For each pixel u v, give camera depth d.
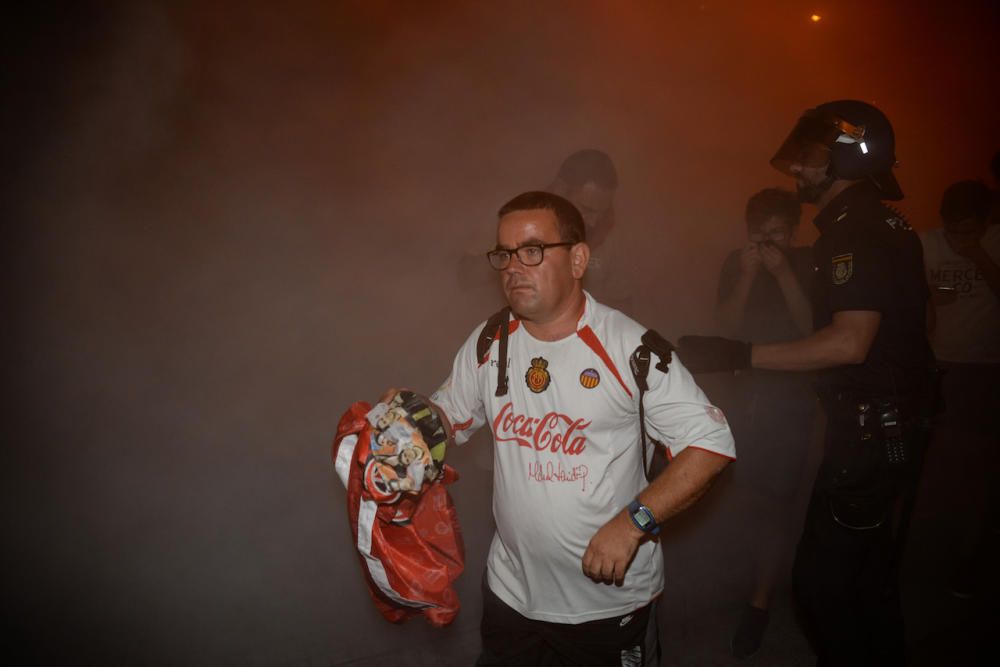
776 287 3.09
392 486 1.70
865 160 2.24
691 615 3.08
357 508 1.81
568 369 1.70
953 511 3.88
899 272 2.18
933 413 2.24
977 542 3.21
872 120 2.24
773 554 2.86
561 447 1.71
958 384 3.82
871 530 2.18
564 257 1.66
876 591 2.22
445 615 1.82
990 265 3.62
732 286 3.18
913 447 2.18
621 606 1.76
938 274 3.77
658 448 1.80
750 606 2.86
